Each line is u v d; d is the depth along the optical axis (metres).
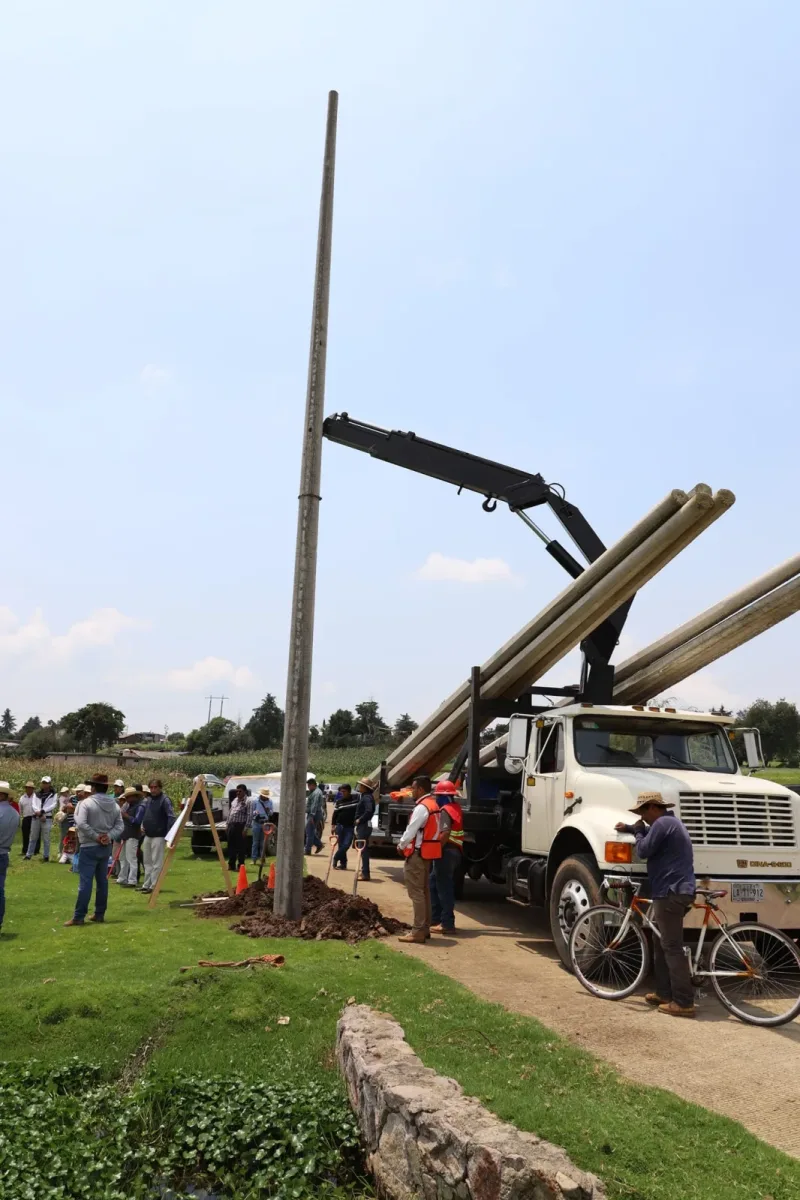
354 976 7.29
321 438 11.12
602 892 7.76
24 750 112.81
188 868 16.06
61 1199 4.31
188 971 7.13
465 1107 4.34
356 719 123.19
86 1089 5.64
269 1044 6.16
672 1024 6.45
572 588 10.10
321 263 11.40
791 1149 4.34
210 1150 4.92
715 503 8.52
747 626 9.67
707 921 7.07
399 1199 4.35
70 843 16.38
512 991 7.30
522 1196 3.64
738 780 8.47
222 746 118.88
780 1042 6.05
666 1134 4.34
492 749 12.66
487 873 12.13
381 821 15.66
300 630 10.54
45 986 6.84
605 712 9.46
